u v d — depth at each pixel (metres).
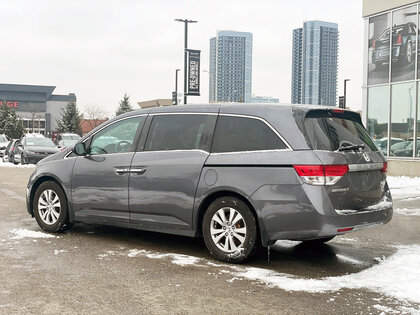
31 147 24.77
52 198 7.14
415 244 6.72
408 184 14.58
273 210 5.20
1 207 9.72
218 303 4.21
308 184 5.05
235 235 5.48
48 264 5.39
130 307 4.09
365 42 20.47
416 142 18.08
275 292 4.51
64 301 4.22
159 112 6.39
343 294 4.46
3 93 103.56
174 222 5.93
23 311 3.97
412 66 18.28
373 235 7.35
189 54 33.81
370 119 20.28
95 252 5.99
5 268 5.21
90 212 6.70
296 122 5.30
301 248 6.43
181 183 5.84
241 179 5.41
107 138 6.71
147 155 6.22
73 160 6.93
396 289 4.57
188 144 5.97
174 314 3.95
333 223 5.03
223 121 5.79
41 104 106.19
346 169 5.19
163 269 5.26
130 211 6.30
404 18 18.62
